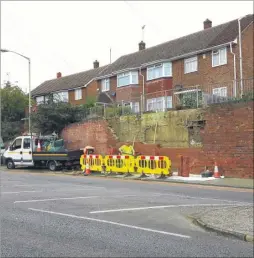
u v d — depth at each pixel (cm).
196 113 2439
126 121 2975
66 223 934
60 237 798
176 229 888
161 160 2202
